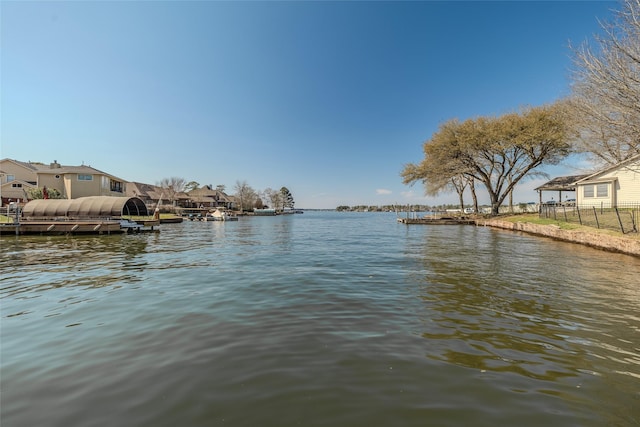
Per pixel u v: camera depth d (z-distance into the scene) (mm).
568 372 3777
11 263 11688
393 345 4508
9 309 6164
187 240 21094
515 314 5840
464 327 5215
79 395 3281
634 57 12031
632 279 8758
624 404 3156
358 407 3088
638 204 22172
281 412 3008
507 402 3178
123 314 5840
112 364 3943
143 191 75500
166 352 4270
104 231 25078
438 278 8945
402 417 2941
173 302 6605
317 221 58656
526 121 31688
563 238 19172
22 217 27500
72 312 5965
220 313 5895
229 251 15258
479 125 35531
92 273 9750
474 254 13750
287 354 4215
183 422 2861
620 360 4082
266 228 36094
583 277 9039
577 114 19266
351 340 4680
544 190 37156
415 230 30031
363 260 12258
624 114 13367
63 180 42750
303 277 9094
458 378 3627
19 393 3326
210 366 3883
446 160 36781
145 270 10250
